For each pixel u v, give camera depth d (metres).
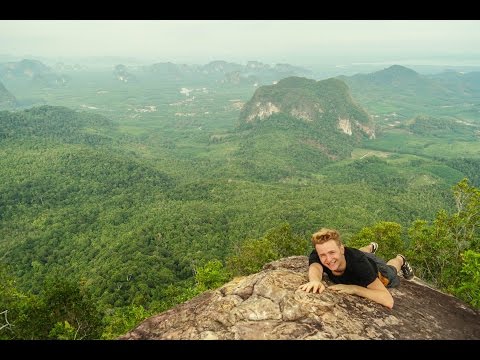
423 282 6.05
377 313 4.13
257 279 4.71
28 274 73.50
